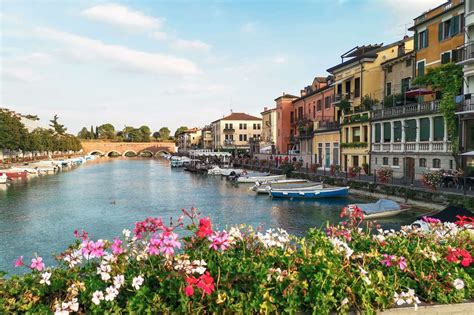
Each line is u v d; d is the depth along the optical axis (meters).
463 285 4.35
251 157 73.19
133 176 59.66
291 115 67.19
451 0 28.83
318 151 46.69
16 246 17.14
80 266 4.78
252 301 3.85
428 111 27.80
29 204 29.83
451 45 28.50
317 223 21.45
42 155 100.62
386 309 4.15
